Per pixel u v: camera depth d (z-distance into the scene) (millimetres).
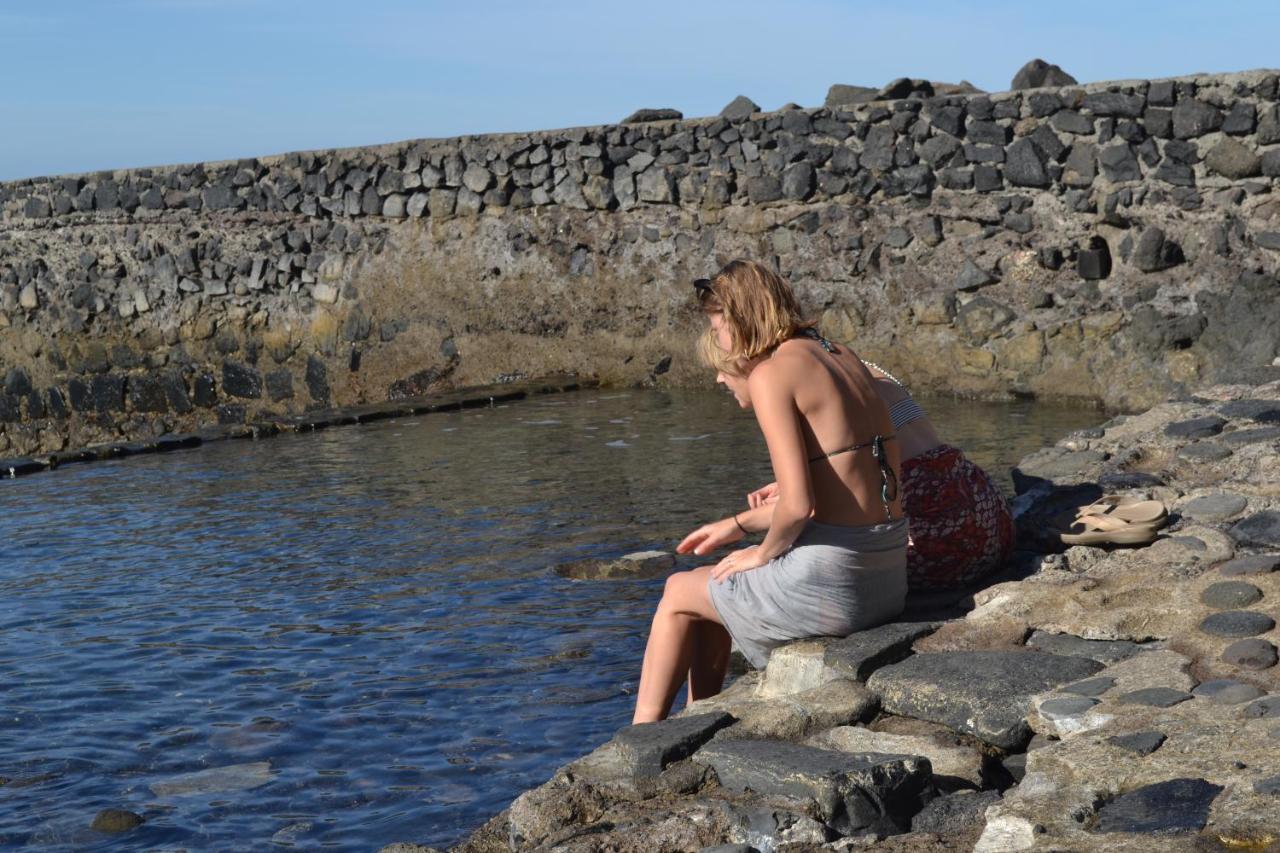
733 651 4406
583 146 12719
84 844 3172
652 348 12539
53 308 15711
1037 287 10508
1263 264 9539
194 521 7113
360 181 13906
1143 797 2346
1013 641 3348
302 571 5859
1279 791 2254
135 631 4996
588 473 7996
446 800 3355
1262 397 5723
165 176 14906
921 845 2383
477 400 11773
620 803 2682
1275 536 3881
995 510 3816
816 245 11594
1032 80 11219
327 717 3990
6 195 15852
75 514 7484
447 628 4891
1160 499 4527
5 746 3834
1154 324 9922
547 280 13062
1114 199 10086
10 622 5199
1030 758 2615
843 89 12180
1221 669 2988
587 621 4914
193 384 15039
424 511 7094
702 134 12109
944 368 10969
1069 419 9289
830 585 3307
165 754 3742
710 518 6578
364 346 14055
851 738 2898
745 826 2498
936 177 10953
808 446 3283
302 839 3168
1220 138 9688
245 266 14586
